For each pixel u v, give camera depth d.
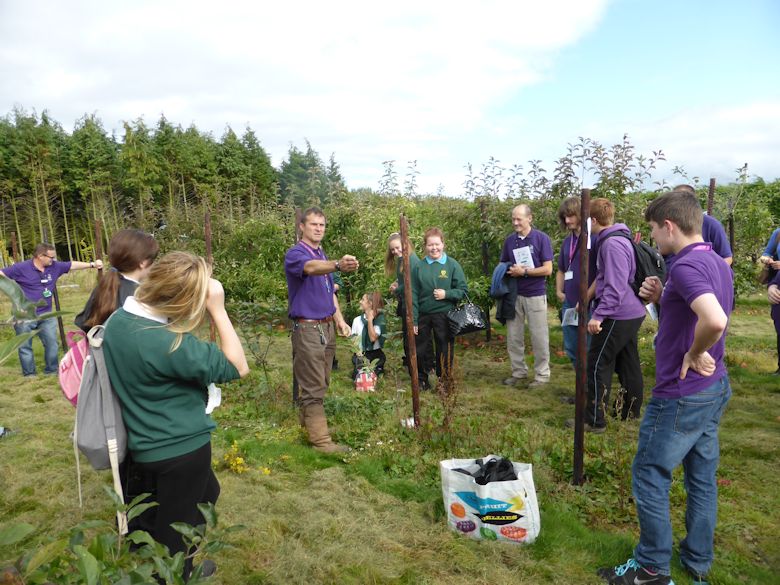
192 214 12.61
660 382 2.65
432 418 4.89
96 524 1.37
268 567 2.93
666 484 2.67
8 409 5.70
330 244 9.36
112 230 27.78
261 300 8.52
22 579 0.96
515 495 3.05
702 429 2.61
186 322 2.15
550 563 2.92
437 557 2.99
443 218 9.23
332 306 4.64
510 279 6.20
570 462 4.04
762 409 5.22
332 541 3.16
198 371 2.11
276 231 10.48
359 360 6.29
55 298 7.12
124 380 2.10
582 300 3.61
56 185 29.84
